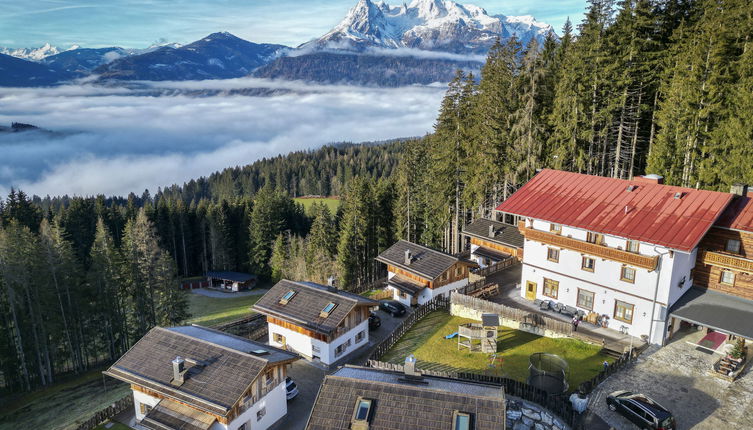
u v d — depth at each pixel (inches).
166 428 1077.1
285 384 1299.2
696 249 1421.0
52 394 2112.5
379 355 1510.8
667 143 1950.1
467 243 3014.3
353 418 890.7
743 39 1916.8
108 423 1318.9
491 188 2524.6
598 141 2224.4
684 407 1114.7
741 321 1267.2
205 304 3548.2
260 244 4165.8
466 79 2591.0
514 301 1701.5
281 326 1660.9
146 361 1235.2
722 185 1743.4
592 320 1498.5
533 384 1223.5
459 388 978.1
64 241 2475.4
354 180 3410.4
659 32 2330.2
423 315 1766.7
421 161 3508.9
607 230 1405.0
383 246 3400.6
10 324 2162.9
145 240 2615.7
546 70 2391.7
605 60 2138.3
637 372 1250.6
